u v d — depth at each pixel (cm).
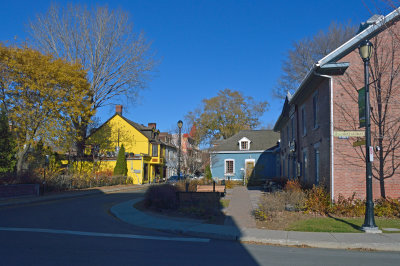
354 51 1422
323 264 680
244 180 3378
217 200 1416
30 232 980
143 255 733
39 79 2598
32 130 2572
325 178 1459
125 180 3956
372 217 992
